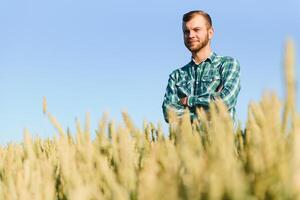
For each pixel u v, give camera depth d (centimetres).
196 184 81
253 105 109
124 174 106
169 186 80
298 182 76
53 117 143
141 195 81
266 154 86
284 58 74
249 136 115
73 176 108
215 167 80
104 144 144
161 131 178
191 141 110
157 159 105
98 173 118
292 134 81
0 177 176
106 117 143
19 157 179
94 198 103
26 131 137
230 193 74
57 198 135
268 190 83
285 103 80
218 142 90
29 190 115
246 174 93
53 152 198
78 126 138
